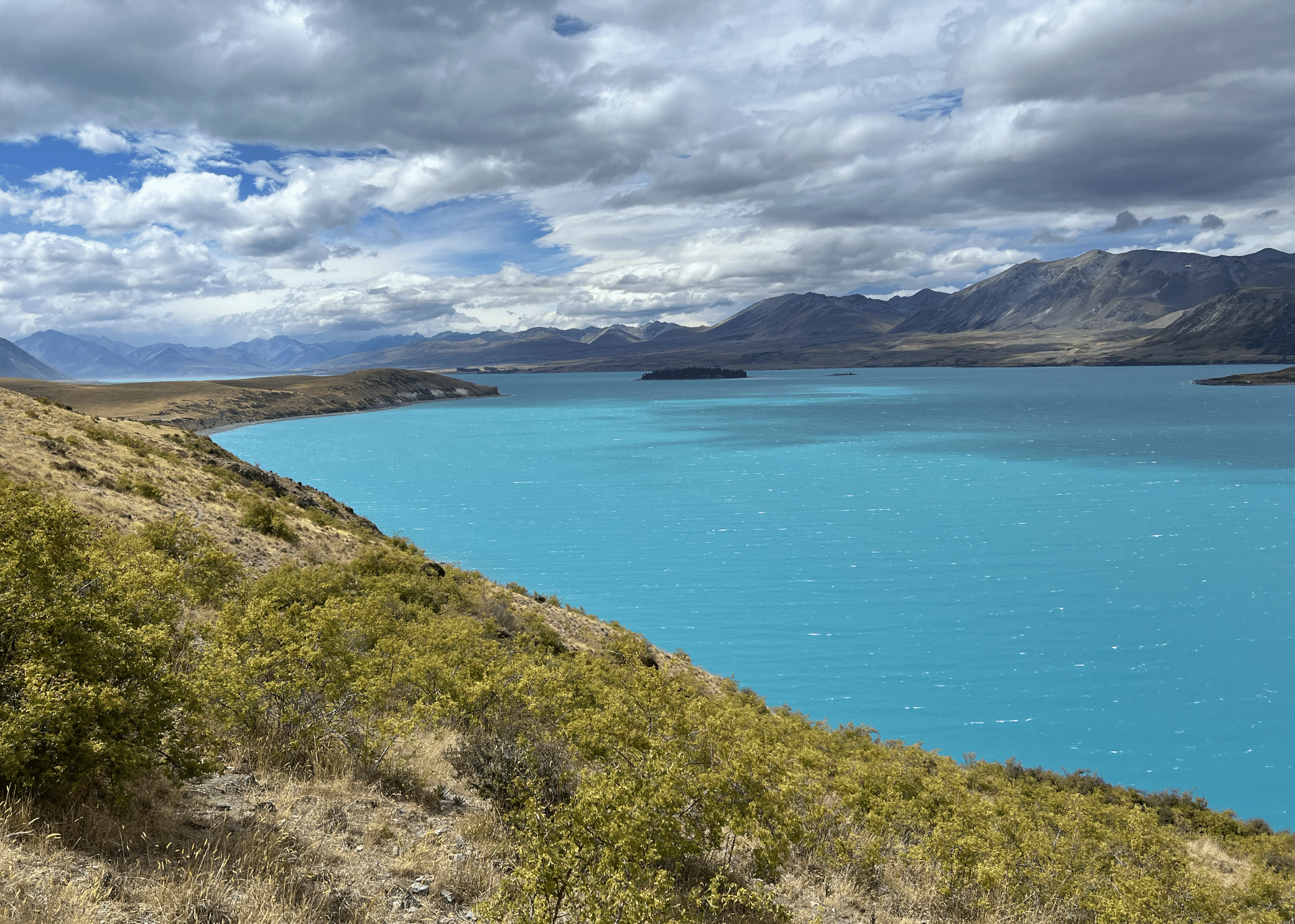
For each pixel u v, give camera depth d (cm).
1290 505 16625
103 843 738
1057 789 4125
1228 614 10225
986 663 8725
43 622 842
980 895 1437
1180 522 15425
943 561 13150
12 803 733
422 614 3281
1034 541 14350
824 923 1087
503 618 3909
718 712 1666
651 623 10125
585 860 798
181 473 4622
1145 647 9144
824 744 3303
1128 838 2134
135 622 1084
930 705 7681
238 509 4391
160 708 867
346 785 1084
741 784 1216
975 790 3294
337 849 883
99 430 4712
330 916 730
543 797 1153
